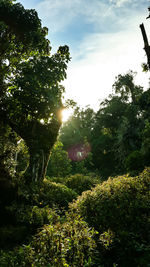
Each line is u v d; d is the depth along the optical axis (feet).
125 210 18.93
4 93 34.65
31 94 32.73
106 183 26.11
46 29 34.68
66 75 34.30
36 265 10.78
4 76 35.04
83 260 12.52
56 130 40.86
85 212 20.48
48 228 14.69
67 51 34.58
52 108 34.06
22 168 44.62
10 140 35.01
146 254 13.21
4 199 22.95
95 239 15.17
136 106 102.01
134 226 17.11
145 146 62.80
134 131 100.58
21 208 22.80
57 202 31.35
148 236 15.78
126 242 14.79
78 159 151.43
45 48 36.29
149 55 21.99
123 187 22.52
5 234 17.92
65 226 15.25
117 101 129.49
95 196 22.06
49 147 40.11
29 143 38.09
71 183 49.16
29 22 31.89
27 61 36.04
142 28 22.27
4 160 28.60
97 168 142.10
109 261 13.46
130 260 12.94
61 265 11.10
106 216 18.81
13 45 34.12
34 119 37.93
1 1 29.78
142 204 19.49
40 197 30.40
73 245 12.67
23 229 19.51
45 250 12.24
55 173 83.92
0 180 24.18
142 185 23.62
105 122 135.44
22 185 29.50
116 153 113.91
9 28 32.19
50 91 33.32
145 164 57.06
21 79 31.73
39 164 38.45
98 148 145.18
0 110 34.99
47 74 32.42
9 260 12.00
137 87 115.44
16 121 37.29
